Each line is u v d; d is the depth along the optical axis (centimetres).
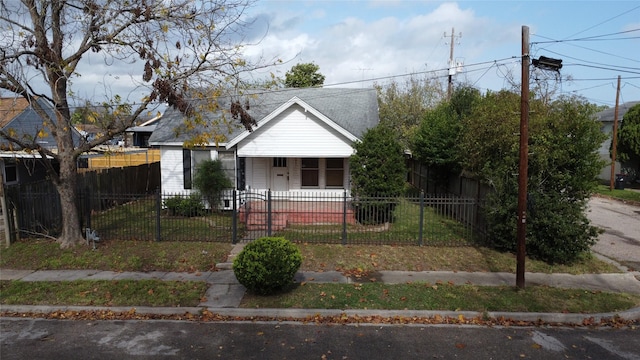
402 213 1619
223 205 1664
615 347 665
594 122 1074
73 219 1141
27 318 765
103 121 1089
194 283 905
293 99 1491
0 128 1006
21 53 986
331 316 766
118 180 1844
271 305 796
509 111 1316
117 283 900
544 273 1001
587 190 1061
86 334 699
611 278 978
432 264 1049
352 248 1157
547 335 707
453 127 1917
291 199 1638
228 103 1794
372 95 2108
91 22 1036
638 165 3142
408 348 655
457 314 766
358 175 1413
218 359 616
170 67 1044
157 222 1210
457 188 1867
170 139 1683
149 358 619
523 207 869
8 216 1161
